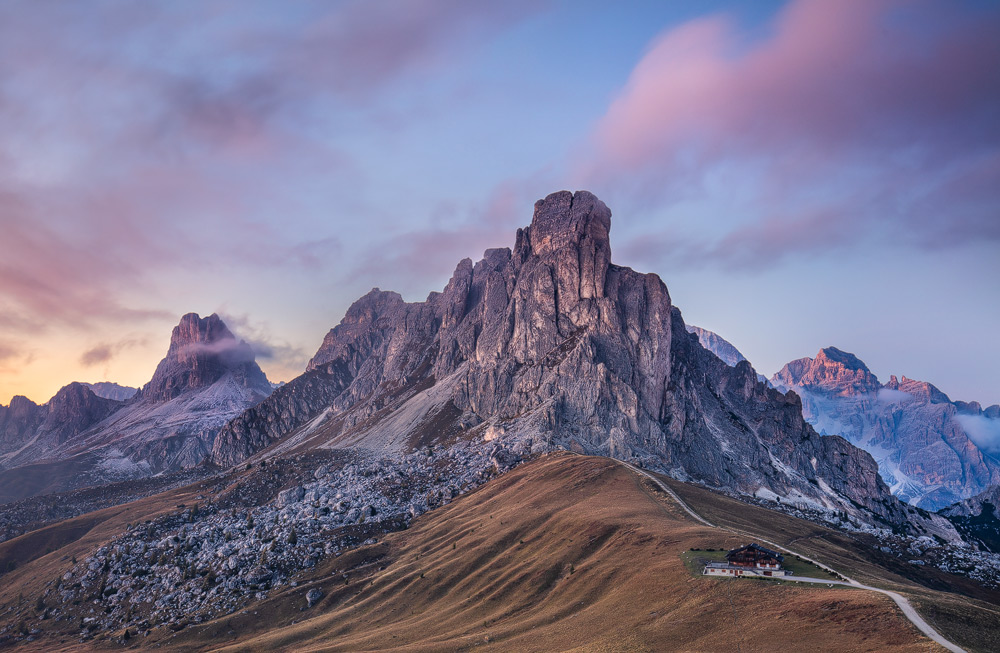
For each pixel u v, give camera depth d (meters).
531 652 158.50
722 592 149.88
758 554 160.50
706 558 170.88
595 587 188.25
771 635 126.00
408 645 193.25
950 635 111.50
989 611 120.12
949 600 127.00
